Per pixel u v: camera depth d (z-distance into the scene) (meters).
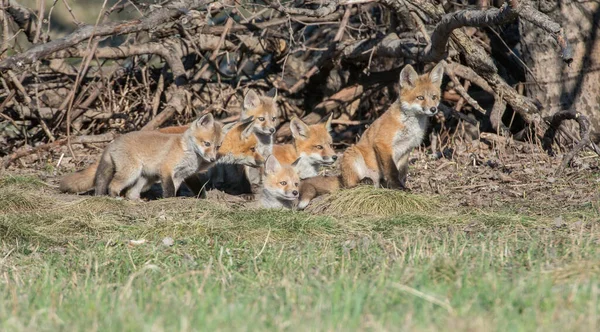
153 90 20.97
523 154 16.62
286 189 13.00
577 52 17.25
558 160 15.94
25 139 18.78
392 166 14.02
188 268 8.60
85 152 18.83
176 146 13.45
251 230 10.53
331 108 19.66
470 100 17.05
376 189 12.64
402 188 13.96
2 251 9.76
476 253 8.56
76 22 17.38
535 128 17.33
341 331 5.41
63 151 18.91
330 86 21.02
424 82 13.91
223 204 12.84
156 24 15.82
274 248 9.65
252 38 20.22
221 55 21.17
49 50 14.92
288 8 16.38
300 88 19.36
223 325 5.60
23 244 10.16
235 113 20.23
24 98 18.61
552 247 8.85
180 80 19.36
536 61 17.78
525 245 9.20
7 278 8.12
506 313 5.88
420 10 16.95
